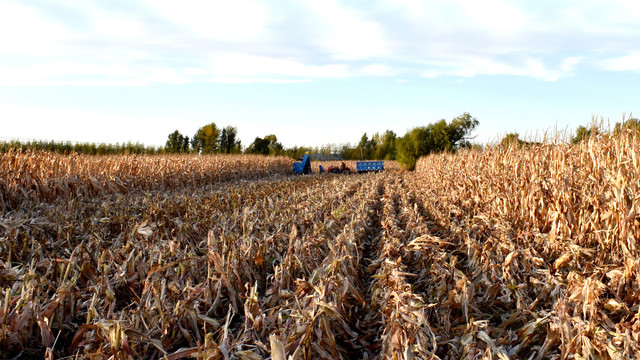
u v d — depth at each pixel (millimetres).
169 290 4703
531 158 9422
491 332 4594
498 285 5301
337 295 4742
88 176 13219
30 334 4172
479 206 10664
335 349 4035
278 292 4980
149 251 5844
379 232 9508
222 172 23203
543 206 7996
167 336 4102
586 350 3816
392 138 68125
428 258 6543
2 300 4270
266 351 3953
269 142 56688
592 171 7840
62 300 4434
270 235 7105
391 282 5031
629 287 5188
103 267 5250
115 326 3506
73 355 3756
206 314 4648
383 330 4543
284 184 17562
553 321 4195
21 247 6430
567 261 6109
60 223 7535
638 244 6121
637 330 4090
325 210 10164
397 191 16641
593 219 6840
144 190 15938
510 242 6609
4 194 10656
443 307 4922
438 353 4258
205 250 6246
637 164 6965
